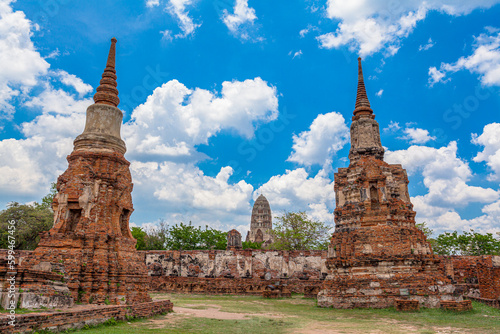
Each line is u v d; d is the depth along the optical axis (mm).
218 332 14258
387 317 19953
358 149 31859
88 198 19031
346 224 29141
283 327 16234
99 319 13844
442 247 56000
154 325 15359
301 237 58219
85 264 17500
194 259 45000
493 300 24688
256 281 43188
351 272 26672
